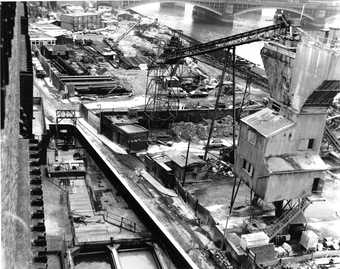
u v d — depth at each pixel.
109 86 78.00
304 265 36.19
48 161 48.66
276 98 41.97
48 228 36.16
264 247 35.50
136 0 183.38
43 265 20.41
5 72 12.25
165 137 61.59
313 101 38.50
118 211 41.25
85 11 157.38
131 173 50.47
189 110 66.12
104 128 60.44
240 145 42.28
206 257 36.66
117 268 32.75
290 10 172.88
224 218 42.34
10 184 14.27
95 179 47.84
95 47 110.25
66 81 79.06
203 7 187.00
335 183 52.56
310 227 42.44
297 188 39.91
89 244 34.59
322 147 58.97
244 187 49.44
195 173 49.72
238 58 103.44
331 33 38.91
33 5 149.25
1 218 10.46
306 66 37.62
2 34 12.71
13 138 18.17
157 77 66.69
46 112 64.25
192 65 95.62
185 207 44.44
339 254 38.34
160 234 36.62
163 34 136.38
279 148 39.38
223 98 77.94
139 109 65.75
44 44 106.31
